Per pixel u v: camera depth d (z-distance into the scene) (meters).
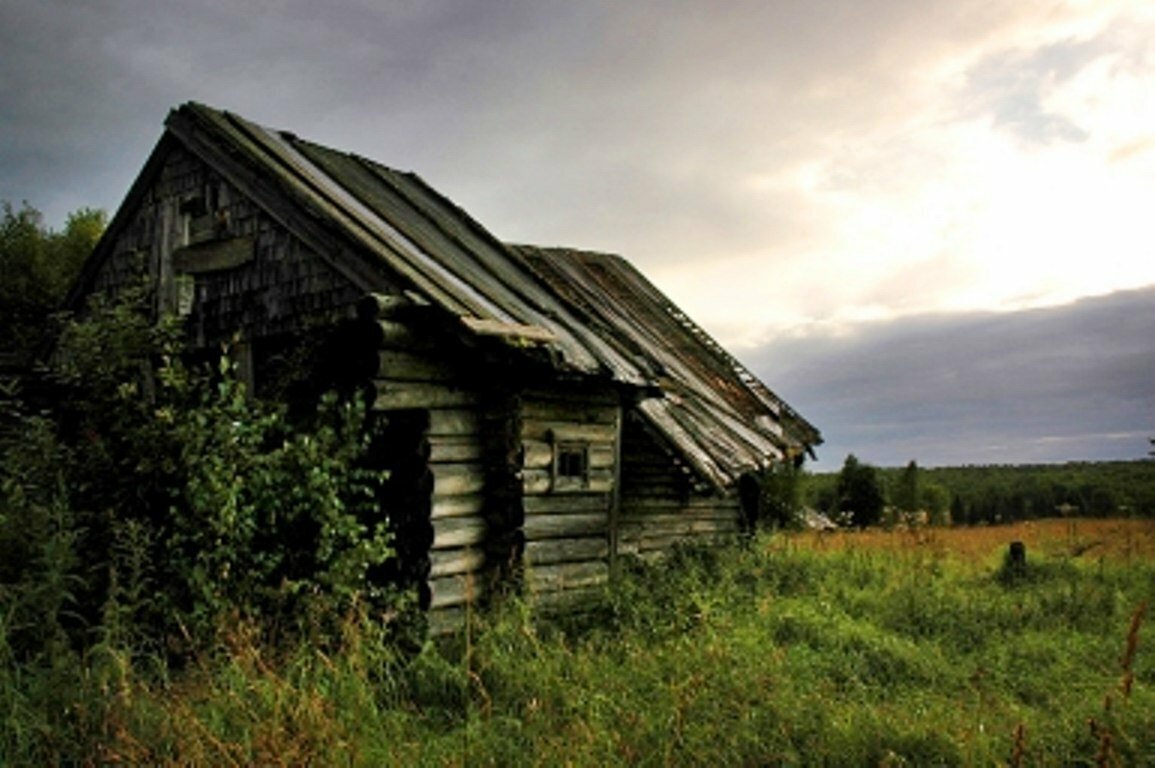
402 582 8.64
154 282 11.75
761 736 5.88
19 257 20.19
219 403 8.38
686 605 9.43
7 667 5.68
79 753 4.94
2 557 7.00
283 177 10.10
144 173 12.03
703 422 14.24
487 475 9.38
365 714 5.87
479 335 8.44
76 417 9.52
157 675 6.45
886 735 5.76
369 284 9.13
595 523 10.38
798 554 14.50
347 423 8.28
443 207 14.36
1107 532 20.14
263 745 4.82
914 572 12.73
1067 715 6.33
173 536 7.57
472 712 6.20
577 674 6.92
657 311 19.69
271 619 7.46
